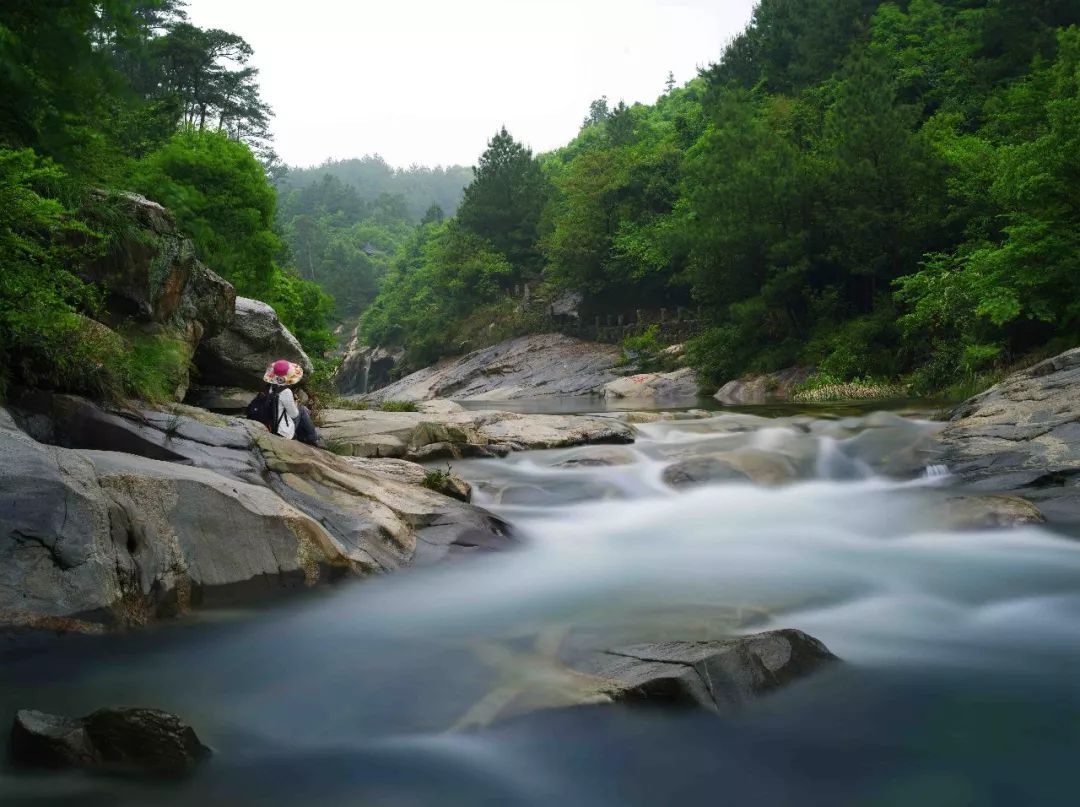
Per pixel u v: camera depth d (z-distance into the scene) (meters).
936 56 57.81
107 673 5.81
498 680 5.59
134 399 9.16
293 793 4.32
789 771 4.56
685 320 57.19
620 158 69.38
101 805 4.17
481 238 87.12
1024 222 23.47
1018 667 5.98
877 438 14.30
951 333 30.05
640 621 6.80
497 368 61.44
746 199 40.31
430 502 9.43
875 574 8.39
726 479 12.43
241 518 7.28
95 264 10.34
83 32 6.77
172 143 31.88
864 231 35.78
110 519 6.43
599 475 12.62
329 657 6.08
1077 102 22.12
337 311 151.00
